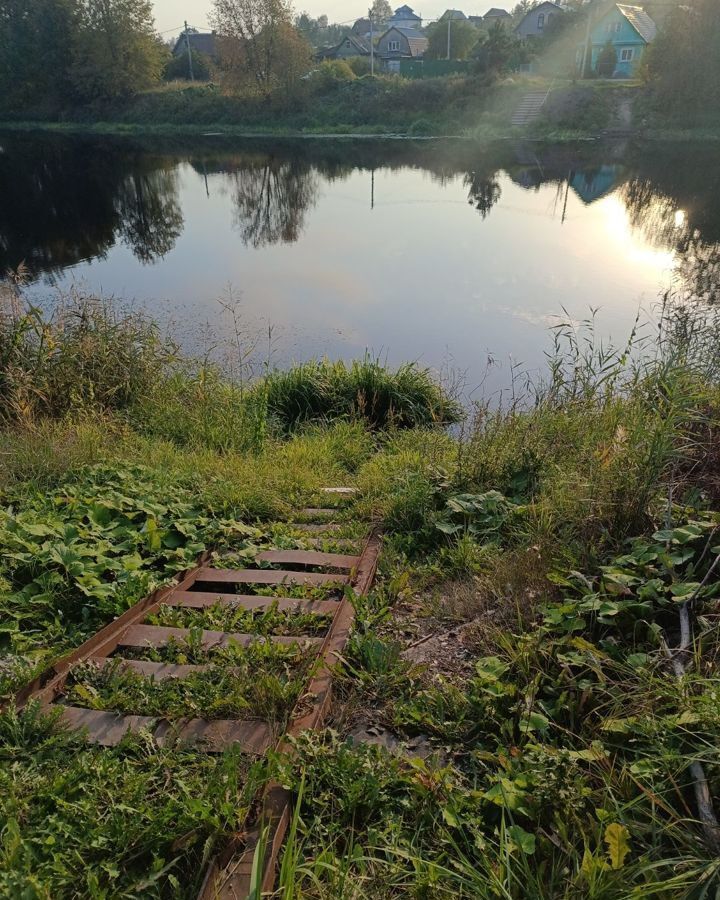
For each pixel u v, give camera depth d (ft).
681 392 14.28
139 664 10.06
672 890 6.26
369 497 17.31
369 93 164.55
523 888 6.51
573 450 16.72
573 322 36.83
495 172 98.53
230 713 8.97
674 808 7.08
